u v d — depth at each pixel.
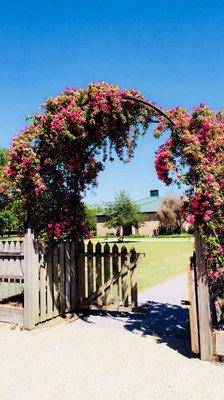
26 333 7.31
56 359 5.85
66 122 7.80
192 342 5.84
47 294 8.20
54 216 8.83
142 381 4.98
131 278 8.89
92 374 5.24
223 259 5.71
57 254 8.55
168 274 15.69
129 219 42.81
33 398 4.52
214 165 6.04
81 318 8.49
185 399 4.45
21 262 8.27
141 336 7.04
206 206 5.77
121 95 7.74
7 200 8.88
